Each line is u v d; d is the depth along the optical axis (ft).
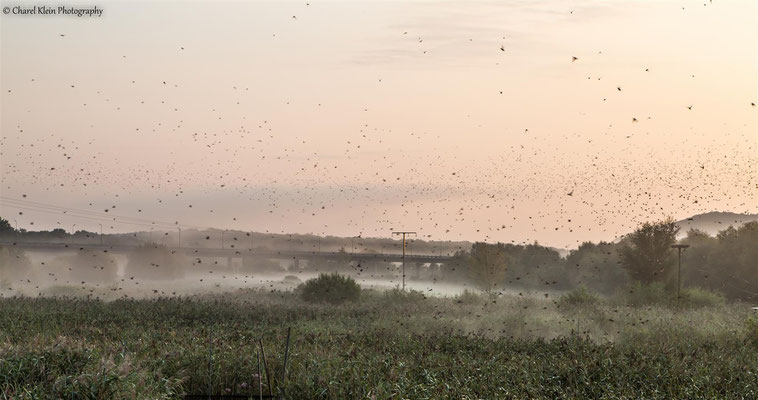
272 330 89.86
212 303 143.23
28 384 42.29
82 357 48.49
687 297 166.71
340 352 65.72
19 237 508.94
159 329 88.74
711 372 59.31
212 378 53.36
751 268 229.25
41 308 115.85
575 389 53.31
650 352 70.90
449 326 102.94
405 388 48.62
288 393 49.32
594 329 100.53
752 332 87.10
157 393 44.11
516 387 51.72
